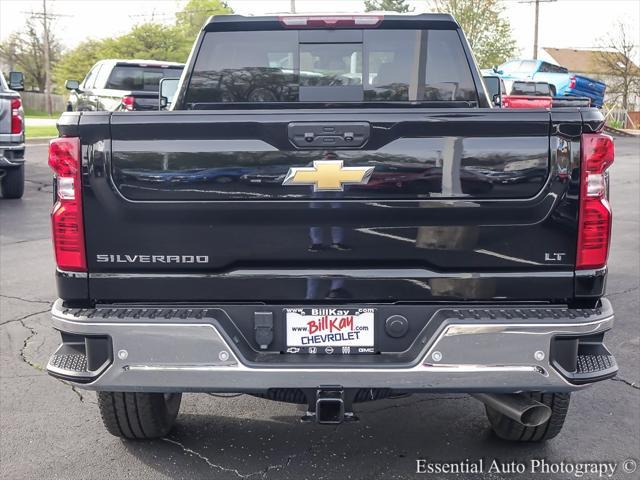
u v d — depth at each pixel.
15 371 5.00
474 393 3.13
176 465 3.67
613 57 54.56
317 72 4.00
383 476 3.55
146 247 3.02
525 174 2.94
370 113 2.92
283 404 4.42
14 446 3.90
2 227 10.02
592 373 2.98
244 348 3.01
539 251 3.00
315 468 3.63
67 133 2.97
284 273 3.03
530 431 3.71
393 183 2.95
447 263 3.02
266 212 2.98
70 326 2.98
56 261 3.06
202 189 2.96
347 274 3.03
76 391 4.67
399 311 3.04
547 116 2.92
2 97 11.36
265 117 2.92
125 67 16.86
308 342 3.07
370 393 3.11
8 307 6.44
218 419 4.20
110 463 3.70
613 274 7.65
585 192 2.96
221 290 3.05
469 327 2.92
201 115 2.92
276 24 3.92
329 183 2.94
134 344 2.96
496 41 51.59
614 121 42.75
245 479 3.53
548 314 2.97
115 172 2.97
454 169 2.94
